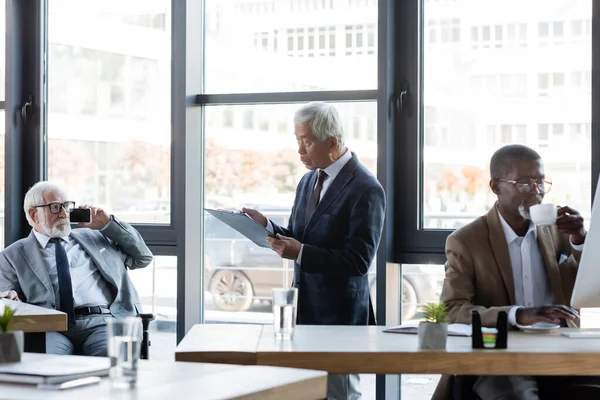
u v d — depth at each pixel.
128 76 4.73
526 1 4.09
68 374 1.81
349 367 2.37
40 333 3.36
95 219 4.35
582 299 2.64
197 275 4.63
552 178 4.05
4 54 4.89
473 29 4.18
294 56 4.47
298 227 3.76
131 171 4.73
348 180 3.63
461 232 3.16
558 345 2.50
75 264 4.29
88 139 4.81
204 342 2.53
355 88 4.35
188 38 4.54
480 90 4.17
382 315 4.20
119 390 1.71
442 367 2.37
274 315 2.61
